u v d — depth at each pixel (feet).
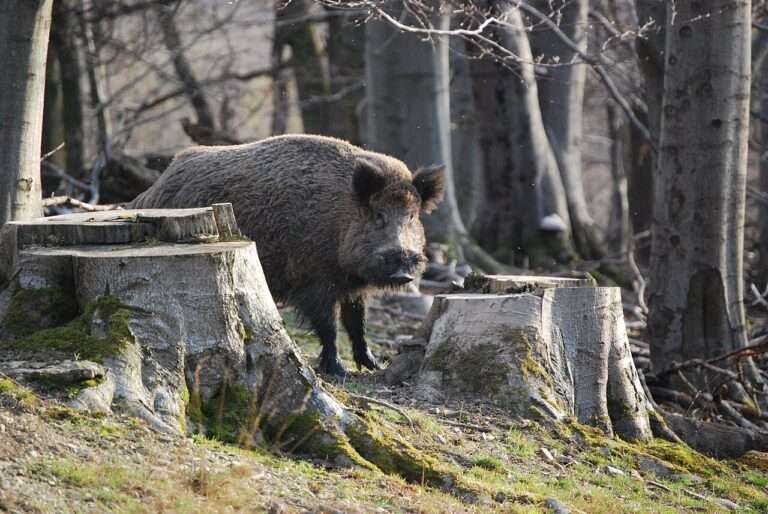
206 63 247.29
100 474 41.22
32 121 68.49
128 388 47.80
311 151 76.79
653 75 109.09
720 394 79.82
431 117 139.64
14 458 40.88
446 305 67.00
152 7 175.32
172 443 46.01
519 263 157.07
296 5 198.39
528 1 128.26
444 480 51.03
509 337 64.44
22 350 49.08
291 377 52.70
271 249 75.25
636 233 184.96
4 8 67.21
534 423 61.93
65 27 147.02
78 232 54.13
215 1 198.08
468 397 64.08
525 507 49.26
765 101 146.20
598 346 66.44
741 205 85.71
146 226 55.01
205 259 50.96
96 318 49.75
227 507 41.16
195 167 78.54
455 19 146.41
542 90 159.43
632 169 185.06
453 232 142.82
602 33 163.84
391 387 67.26
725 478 63.62
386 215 72.74
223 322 51.37
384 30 137.59
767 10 110.93
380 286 74.38
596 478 57.67
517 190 157.17
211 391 51.03
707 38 83.56
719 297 84.94
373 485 48.19
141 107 186.70
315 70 203.31
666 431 68.64
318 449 51.03
